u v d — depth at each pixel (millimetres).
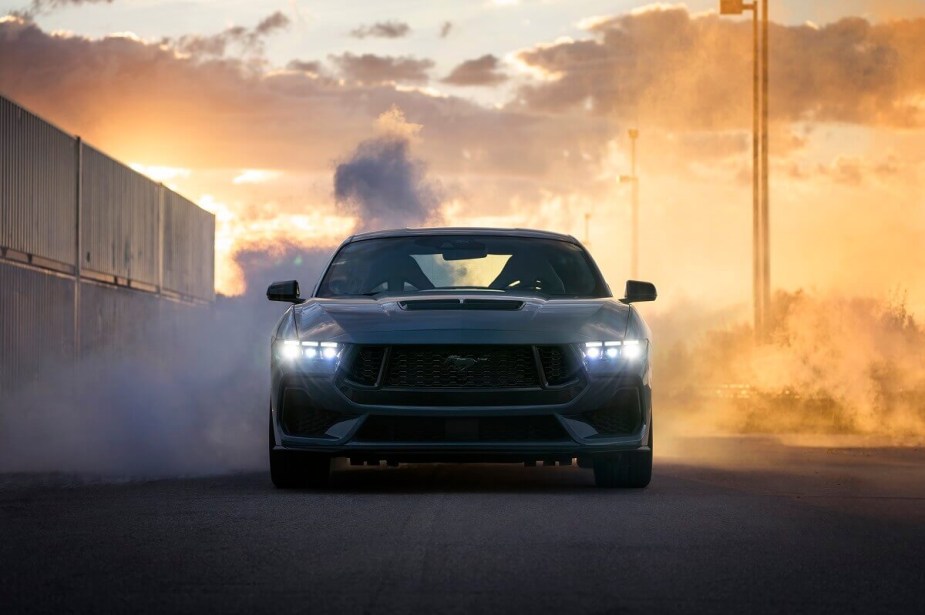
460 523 5762
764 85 28484
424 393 7023
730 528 5648
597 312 7473
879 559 4832
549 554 4887
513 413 7016
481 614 3783
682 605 3941
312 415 7219
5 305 21047
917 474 8945
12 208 21359
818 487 7703
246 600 3973
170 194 32000
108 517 5988
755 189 28719
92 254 25609
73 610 3814
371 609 3844
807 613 3844
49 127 23203
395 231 8719
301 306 7789
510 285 8125
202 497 6941
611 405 7207
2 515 6078
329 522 5789
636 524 5762
